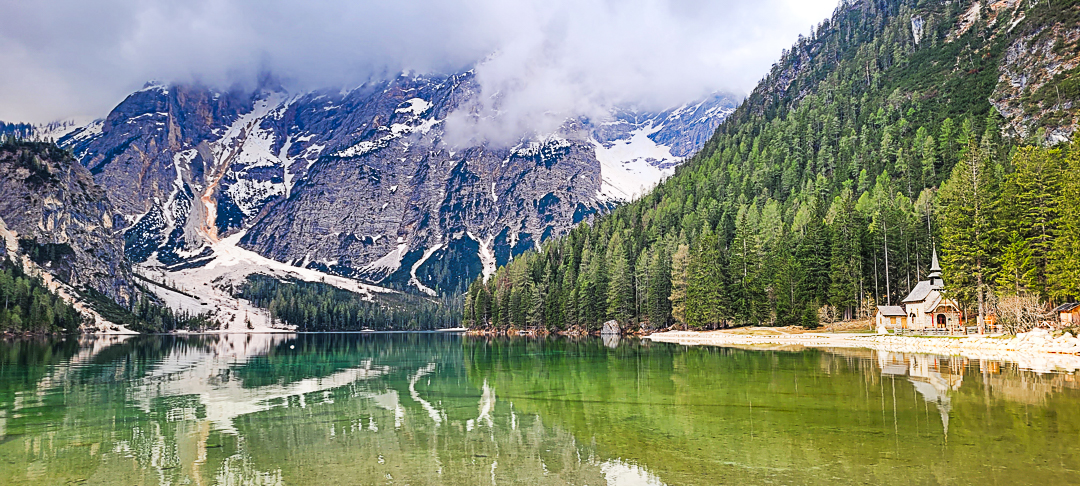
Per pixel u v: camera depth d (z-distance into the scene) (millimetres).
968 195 85000
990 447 25500
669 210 190625
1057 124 163500
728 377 51469
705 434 29562
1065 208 68875
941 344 77875
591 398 41875
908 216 124812
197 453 27203
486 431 31531
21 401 42281
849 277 115250
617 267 152750
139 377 57938
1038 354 63375
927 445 26094
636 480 22766
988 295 81625
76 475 23984
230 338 186500
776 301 121875
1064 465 22750
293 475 23891
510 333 187500
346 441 29516
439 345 127500
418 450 27641
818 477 22219
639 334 148625
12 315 174500
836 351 78750
